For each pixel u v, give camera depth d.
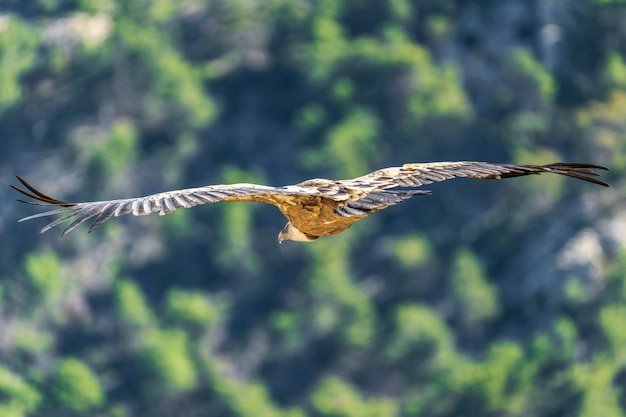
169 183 55.78
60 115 57.00
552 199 52.25
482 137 56.09
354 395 46.47
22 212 52.94
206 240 52.12
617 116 56.38
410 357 47.06
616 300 49.03
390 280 50.75
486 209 52.53
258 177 55.22
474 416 44.28
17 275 50.72
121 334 48.66
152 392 45.97
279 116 57.31
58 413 43.62
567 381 44.91
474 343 49.34
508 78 57.09
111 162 55.06
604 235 50.75
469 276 49.91
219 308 50.03
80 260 51.31
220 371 47.97
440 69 57.34
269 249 51.72
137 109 57.12
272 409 46.72
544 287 49.25
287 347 48.72
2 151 56.75
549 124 56.25
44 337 48.25
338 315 49.03
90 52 57.34
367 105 56.69
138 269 51.81
